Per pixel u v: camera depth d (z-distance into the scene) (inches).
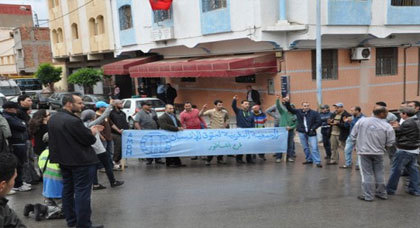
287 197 271.0
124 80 1080.2
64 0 1191.6
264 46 612.4
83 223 208.1
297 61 595.2
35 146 285.9
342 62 636.7
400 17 602.5
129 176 346.6
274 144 396.5
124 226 221.3
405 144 266.5
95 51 1040.2
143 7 806.5
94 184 299.6
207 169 371.6
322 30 561.9
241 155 401.1
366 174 262.2
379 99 681.6
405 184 297.1
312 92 613.6
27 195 285.7
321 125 380.5
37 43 1728.6
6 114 281.3
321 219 227.0
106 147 335.0
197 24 676.7
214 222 224.4
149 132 381.4
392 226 215.3
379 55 676.7
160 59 891.4
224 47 697.6
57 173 230.5
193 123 397.4
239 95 695.7
